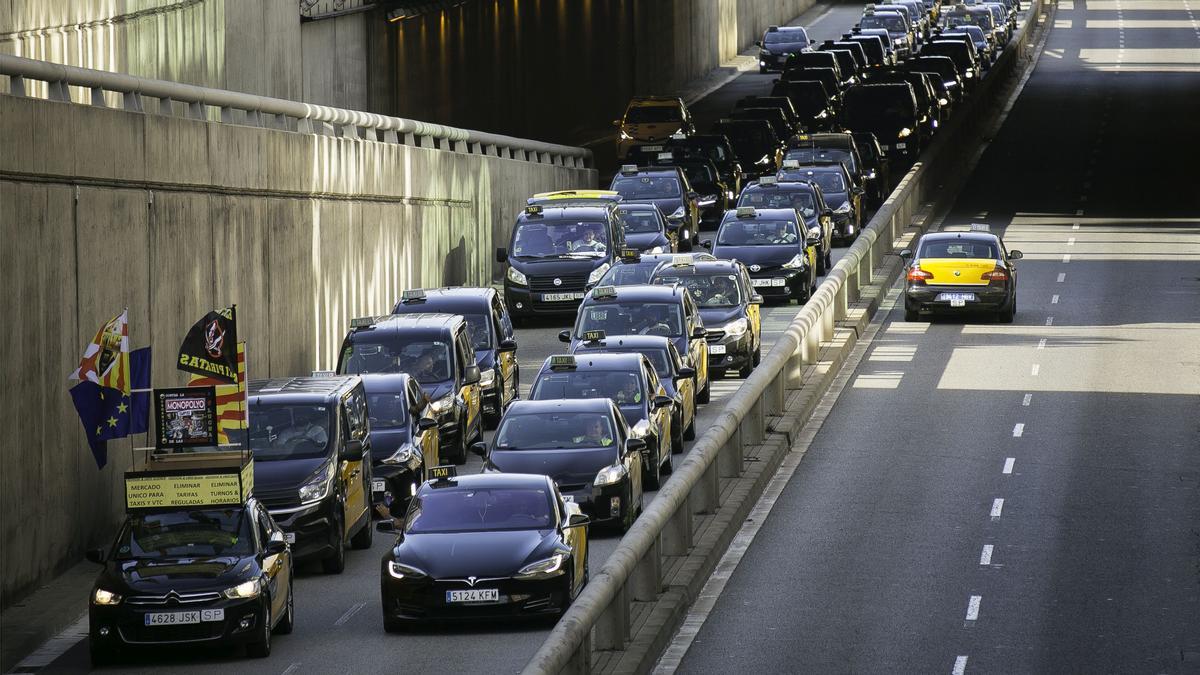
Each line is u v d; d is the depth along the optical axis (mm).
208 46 120500
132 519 63344
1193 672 55062
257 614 59688
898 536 73625
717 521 73688
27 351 69812
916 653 57594
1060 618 61469
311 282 109125
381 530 65125
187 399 67250
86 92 100750
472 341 102688
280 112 105562
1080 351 115625
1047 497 79625
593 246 132875
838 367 111375
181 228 87125
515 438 77500
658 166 164750
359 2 158875
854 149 177500
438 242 139375
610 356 87625
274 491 70188
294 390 76375
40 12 95688
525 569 61656
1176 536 72750
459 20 189125
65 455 73688
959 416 97375
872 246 142125
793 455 89688
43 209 71375
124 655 61531
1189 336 120188
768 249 136500
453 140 152625
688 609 63594
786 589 66062
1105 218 179250
